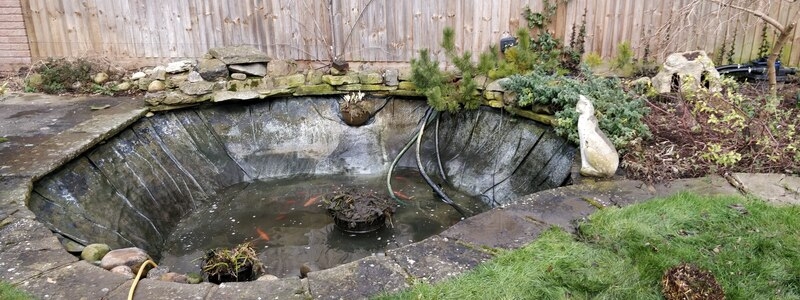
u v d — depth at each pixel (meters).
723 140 4.04
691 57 4.93
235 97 5.71
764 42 5.57
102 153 4.55
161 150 5.23
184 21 6.50
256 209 4.95
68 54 6.77
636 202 3.27
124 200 4.38
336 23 6.35
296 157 5.84
